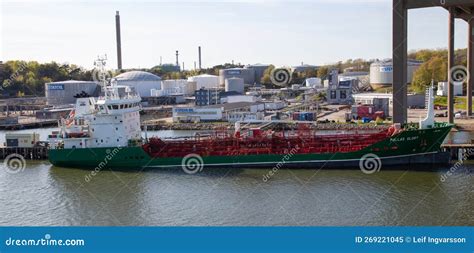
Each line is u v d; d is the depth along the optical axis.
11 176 52.12
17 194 44.88
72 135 56.22
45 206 40.94
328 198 40.44
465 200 38.81
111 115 55.22
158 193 43.81
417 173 48.12
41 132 93.56
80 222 36.41
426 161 52.03
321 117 98.38
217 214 37.16
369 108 91.56
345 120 91.25
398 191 41.81
